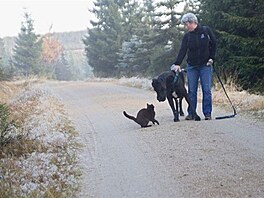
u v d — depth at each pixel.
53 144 11.14
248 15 25.80
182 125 12.70
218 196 6.80
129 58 57.97
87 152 10.51
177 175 8.05
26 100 23.30
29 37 97.44
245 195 6.75
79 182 8.12
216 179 7.62
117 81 43.06
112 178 8.25
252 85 25.02
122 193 7.36
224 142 10.23
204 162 8.73
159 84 13.36
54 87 39.81
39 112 17.34
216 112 14.98
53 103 21.88
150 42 48.84
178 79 13.46
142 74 50.19
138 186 7.64
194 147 9.99
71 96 27.64
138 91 27.47
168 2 39.56
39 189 7.60
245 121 12.66
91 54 76.81
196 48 13.36
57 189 7.59
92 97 25.44
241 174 7.79
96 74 76.00
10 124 12.03
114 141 11.52
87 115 17.27
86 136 12.63
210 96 13.55
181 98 14.24
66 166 9.13
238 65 24.97
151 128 12.80
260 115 13.31
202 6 30.81
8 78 42.75
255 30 25.11
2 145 10.75
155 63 40.66
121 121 14.95
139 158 9.52
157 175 8.17
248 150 9.39
